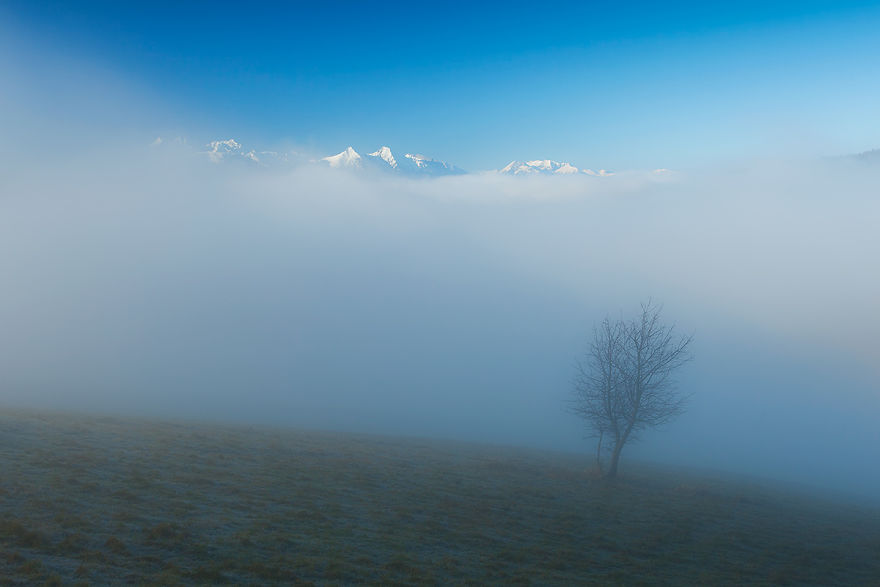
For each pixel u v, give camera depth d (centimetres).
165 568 1905
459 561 2353
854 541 3647
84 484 2719
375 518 2853
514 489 4088
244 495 2967
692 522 3603
